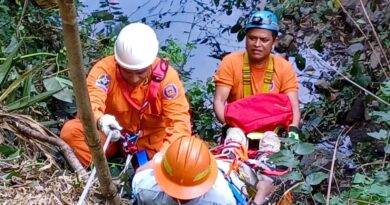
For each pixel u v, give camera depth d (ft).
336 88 19.58
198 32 24.84
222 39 24.31
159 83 12.87
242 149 12.28
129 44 12.60
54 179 11.44
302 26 23.38
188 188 10.03
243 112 13.61
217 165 10.80
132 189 10.92
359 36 21.79
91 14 21.97
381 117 12.82
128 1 26.23
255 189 11.28
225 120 13.91
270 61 15.12
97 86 12.87
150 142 13.65
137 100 13.05
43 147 12.88
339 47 22.43
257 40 14.76
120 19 22.04
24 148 12.79
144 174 10.64
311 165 14.42
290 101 14.94
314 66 21.99
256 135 13.41
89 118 6.10
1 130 12.88
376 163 14.12
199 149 10.15
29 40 17.92
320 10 23.12
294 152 11.56
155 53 12.76
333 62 21.94
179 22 25.40
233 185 10.87
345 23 22.75
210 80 19.43
